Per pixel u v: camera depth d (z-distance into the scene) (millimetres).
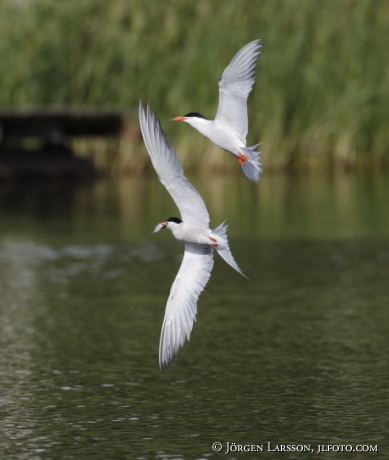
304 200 26141
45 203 25578
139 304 13672
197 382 10078
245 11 30516
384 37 31562
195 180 31031
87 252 18062
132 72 30891
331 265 16562
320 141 32750
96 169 32125
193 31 30469
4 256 17562
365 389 9781
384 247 18281
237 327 12328
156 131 7379
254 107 31688
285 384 9977
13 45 30609
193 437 8523
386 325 12289
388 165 33438
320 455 8125
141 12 30688
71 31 30609
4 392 9766
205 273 7602
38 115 29469
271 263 16859
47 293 14430
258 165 7832
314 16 31031
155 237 19891
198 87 30250
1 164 30250
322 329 12156
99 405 9383
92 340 11711
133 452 8180
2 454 8141
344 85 31844
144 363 10789
